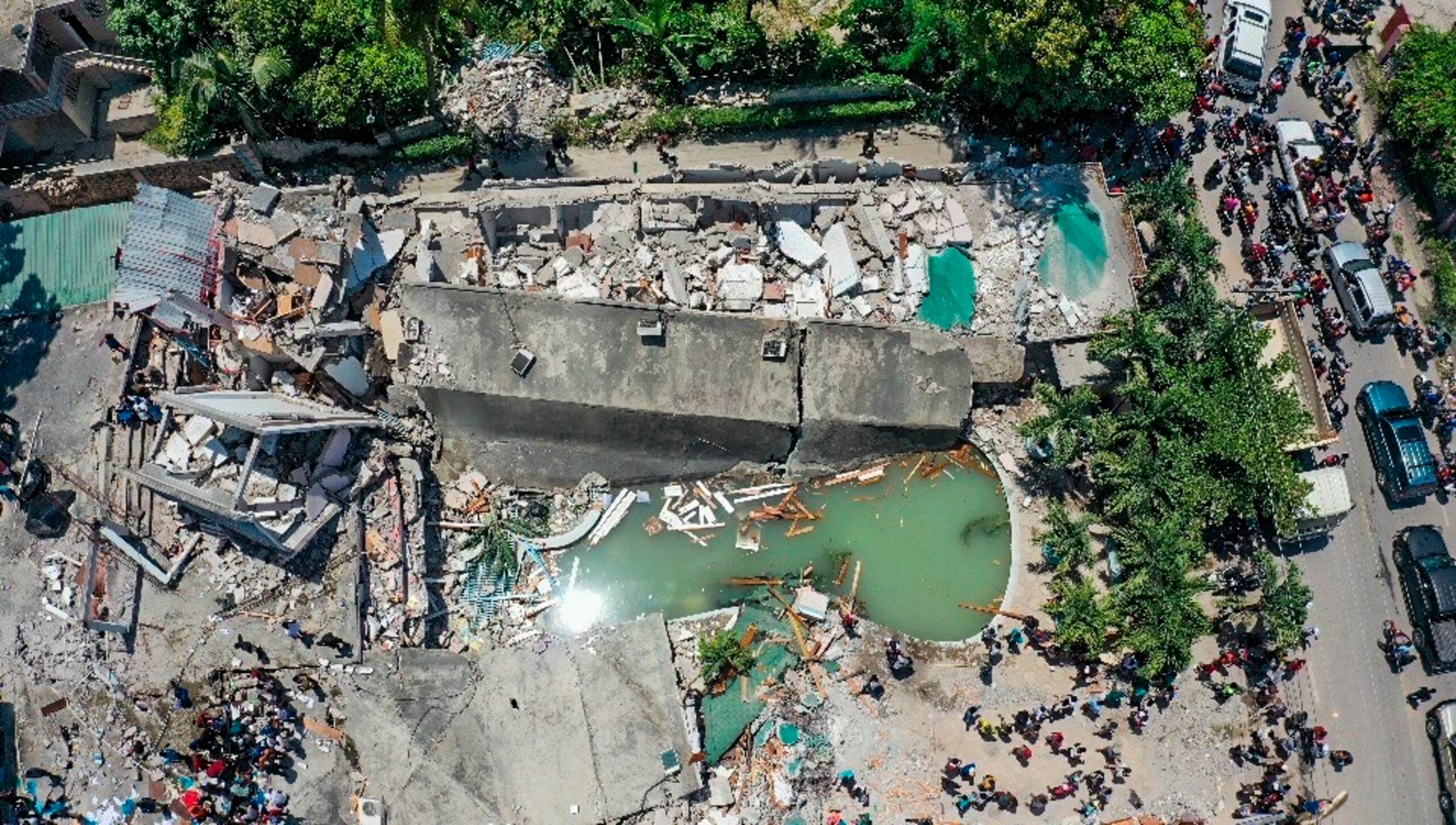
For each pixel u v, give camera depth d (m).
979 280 45.91
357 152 48.94
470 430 44.56
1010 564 44.56
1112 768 41.97
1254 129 49.12
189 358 42.69
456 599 43.66
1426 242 47.75
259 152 48.19
